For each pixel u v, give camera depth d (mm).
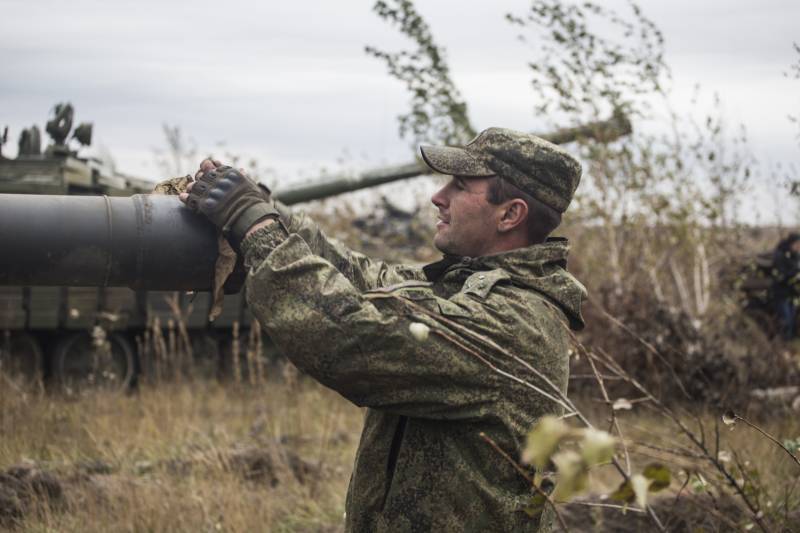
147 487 5672
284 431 7902
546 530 2582
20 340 10719
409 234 12992
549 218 2605
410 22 10305
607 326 8961
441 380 2340
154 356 11031
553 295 2543
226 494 5590
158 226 2529
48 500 5535
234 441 7230
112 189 10711
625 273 9695
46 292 10258
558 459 1582
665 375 8594
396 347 2289
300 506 5855
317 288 2299
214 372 11133
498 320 2398
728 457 3158
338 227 12867
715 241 10242
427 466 2434
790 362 9258
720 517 2881
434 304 2373
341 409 8695
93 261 2506
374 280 2869
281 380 9969
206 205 2465
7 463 6434
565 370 2543
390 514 2447
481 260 2555
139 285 2590
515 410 2408
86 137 10422
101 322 10484
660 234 10109
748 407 7930
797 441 3867
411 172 10977
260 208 2445
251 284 2324
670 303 9805
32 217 2473
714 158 9719
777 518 3660
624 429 7305
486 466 2420
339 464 6926
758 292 11922
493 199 2582
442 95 10375
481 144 2617
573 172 2619
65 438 7195
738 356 9133
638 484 1655
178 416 7914
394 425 2498
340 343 2277
